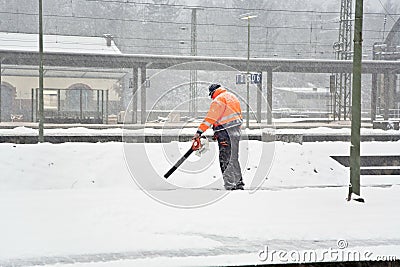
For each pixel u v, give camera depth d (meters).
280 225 13.39
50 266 10.22
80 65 67.44
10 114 86.31
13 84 86.81
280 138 35.25
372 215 14.59
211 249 11.48
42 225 13.06
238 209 15.09
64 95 87.31
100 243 11.70
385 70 76.12
